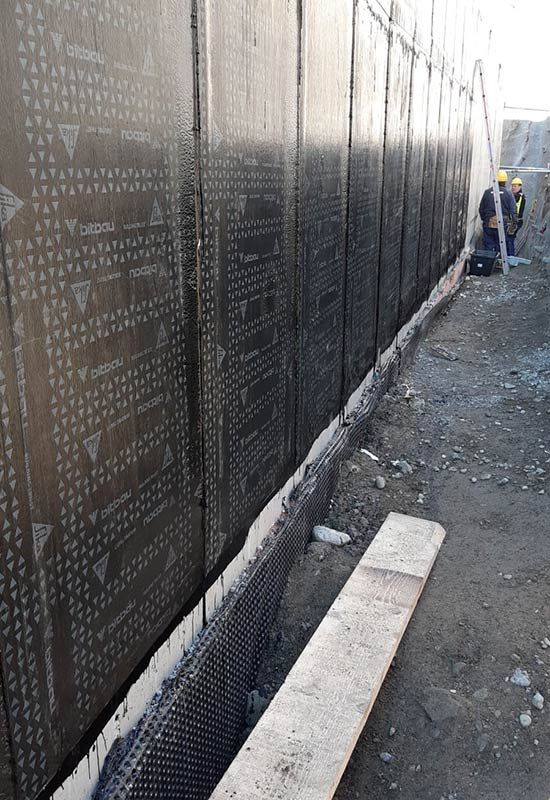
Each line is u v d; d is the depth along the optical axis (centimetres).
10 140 137
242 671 296
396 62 553
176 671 241
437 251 936
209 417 251
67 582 171
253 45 259
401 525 405
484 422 600
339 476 462
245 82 255
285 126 304
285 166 308
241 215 263
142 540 208
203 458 249
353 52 412
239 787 234
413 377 712
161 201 200
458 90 987
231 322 263
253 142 268
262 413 310
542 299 994
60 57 150
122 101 176
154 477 212
